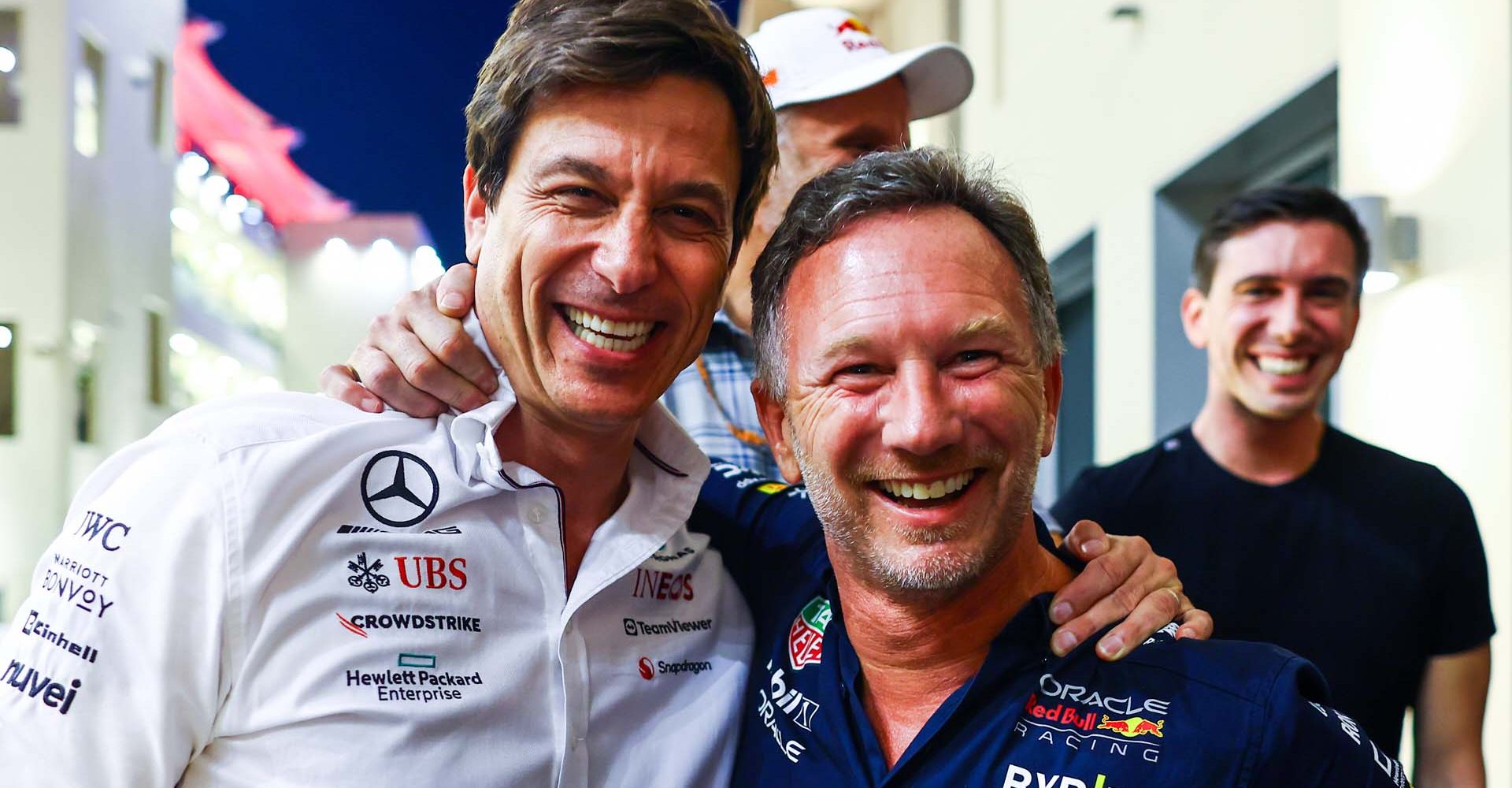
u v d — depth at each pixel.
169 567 1.28
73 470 10.23
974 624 1.34
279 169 22.92
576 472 1.49
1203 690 1.24
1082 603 1.34
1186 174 4.77
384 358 1.45
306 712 1.29
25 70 10.27
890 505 1.30
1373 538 2.24
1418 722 2.24
